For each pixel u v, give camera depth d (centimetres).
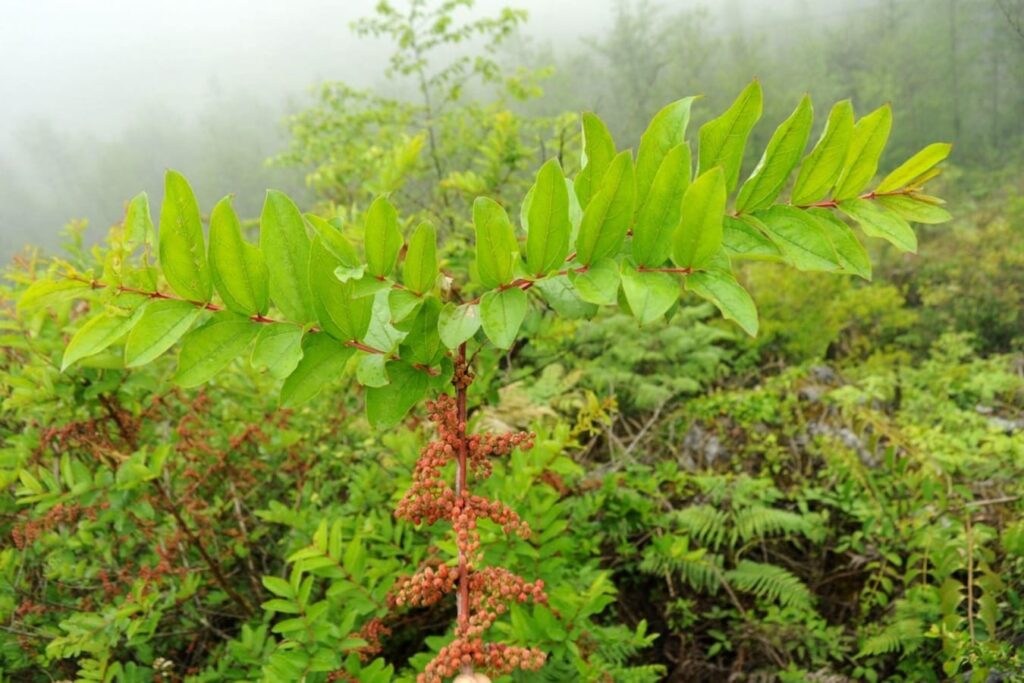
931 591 285
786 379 536
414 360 103
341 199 516
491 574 100
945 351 748
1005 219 935
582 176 100
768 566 346
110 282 90
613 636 216
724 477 403
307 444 300
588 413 213
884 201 102
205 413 265
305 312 96
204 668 259
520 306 91
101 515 214
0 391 251
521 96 698
